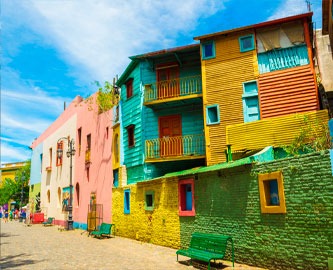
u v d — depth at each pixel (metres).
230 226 10.08
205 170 11.07
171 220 13.35
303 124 12.52
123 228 17.73
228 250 10.04
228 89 15.66
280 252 8.25
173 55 18.48
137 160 18.41
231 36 16.11
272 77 14.86
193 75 18.00
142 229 15.69
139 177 18.16
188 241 12.15
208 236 9.61
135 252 12.52
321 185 7.46
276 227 8.45
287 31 15.07
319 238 7.38
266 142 13.20
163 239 13.82
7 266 10.39
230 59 15.91
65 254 12.52
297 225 7.90
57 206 31.27
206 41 16.64
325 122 12.09
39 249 14.14
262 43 15.41
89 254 12.35
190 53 18.27
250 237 9.24
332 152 7.37
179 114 18.14
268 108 14.66
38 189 38.53
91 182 23.61
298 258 7.78
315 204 7.53
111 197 19.84
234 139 14.12
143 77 19.06
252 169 9.41
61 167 31.11
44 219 34.09
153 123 18.45
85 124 26.05
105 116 22.48
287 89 14.50
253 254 9.07
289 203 8.16
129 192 17.44
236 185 10.02
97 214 21.56
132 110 19.41
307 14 14.52
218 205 10.73
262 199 8.93
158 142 17.81
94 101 24.59
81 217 24.81
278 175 8.46
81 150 26.34
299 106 14.15
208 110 15.98
